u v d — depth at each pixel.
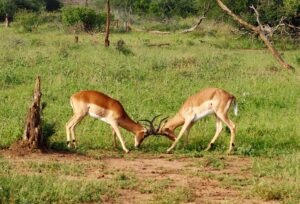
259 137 13.06
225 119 12.20
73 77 18.91
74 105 12.15
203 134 13.20
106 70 19.98
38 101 11.25
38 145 11.25
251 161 11.21
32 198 8.02
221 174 10.08
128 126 12.20
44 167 9.98
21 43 28.17
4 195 8.02
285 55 27.75
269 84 18.83
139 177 9.70
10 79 18.31
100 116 12.11
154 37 36.47
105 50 25.81
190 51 27.72
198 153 11.77
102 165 10.38
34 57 22.12
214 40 34.16
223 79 19.69
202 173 10.02
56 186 8.48
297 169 10.16
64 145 11.85
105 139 12.60
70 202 8.08
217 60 24.03
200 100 12.27
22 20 44.06
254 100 16.48
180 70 20.95
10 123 12.98
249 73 20.95
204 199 8.55
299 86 18.62
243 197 8.71
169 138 12.51
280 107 16.05
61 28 40.94
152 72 20.34
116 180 9.35
